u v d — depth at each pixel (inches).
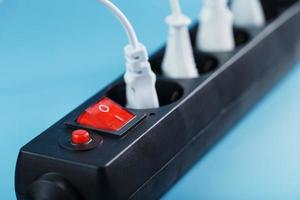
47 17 26.0
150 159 18.4
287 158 21.2
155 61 22.5
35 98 23.5
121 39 26.2
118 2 27.6
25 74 24.5
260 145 21.8
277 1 26.3
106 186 17.1
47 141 18.1
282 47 24.8
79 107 19.6
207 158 21.3
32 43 25.4
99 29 26.5
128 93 19.7
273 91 24.6
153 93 19.7
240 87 22.3
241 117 22.9
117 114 18.7
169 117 19.2
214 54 22.6
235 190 20.1
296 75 25.7
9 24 25.5
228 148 21.6
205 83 20.8
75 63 25.0
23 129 22.1
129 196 17.7
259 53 23.4
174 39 21.2
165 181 19.2
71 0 26.7
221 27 22.8
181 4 29.1
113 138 18.1
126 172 17.6
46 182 17.3
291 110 23.4
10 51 25.0
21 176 17.9
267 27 24.4
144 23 27.2
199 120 20.4
